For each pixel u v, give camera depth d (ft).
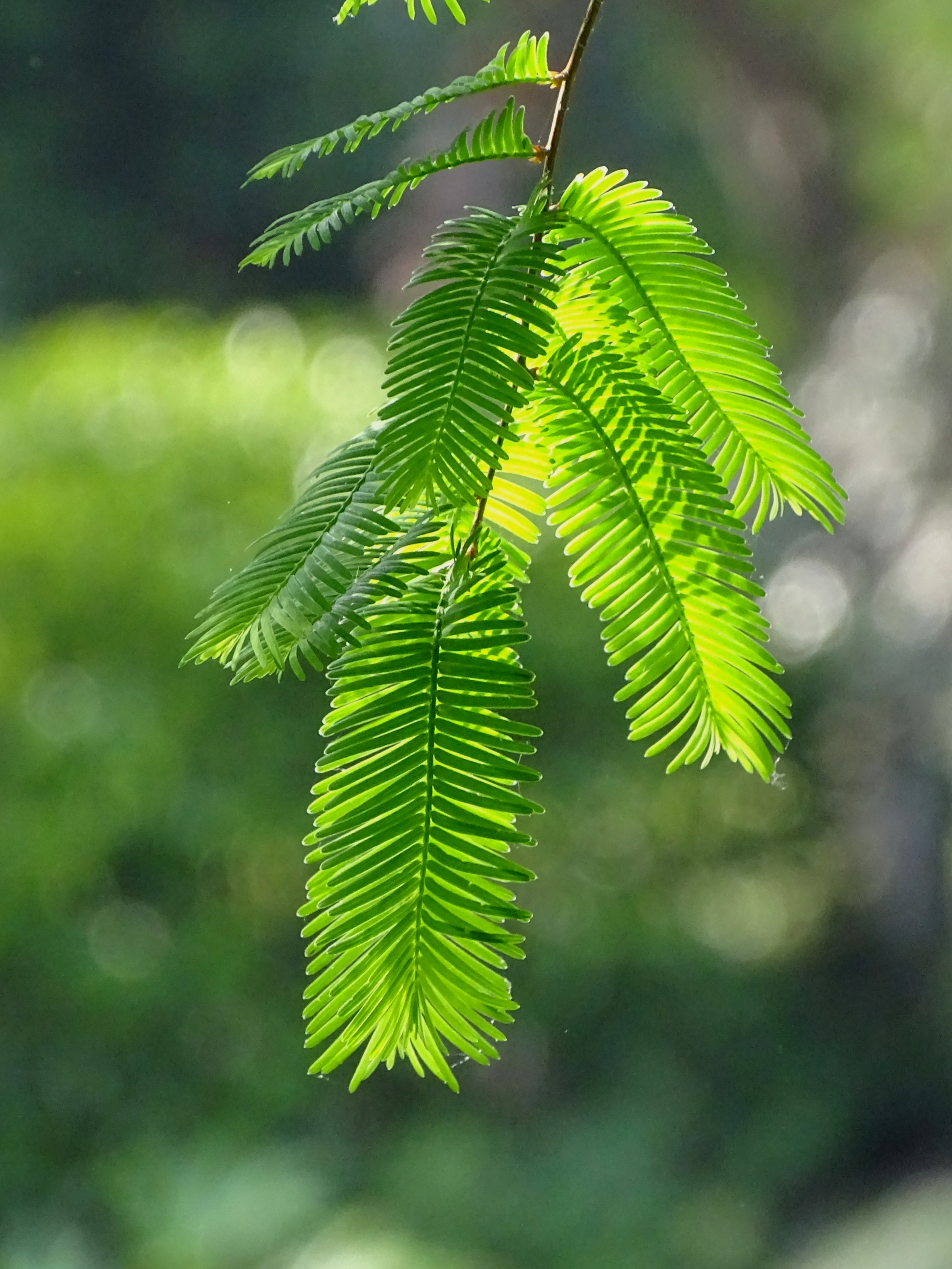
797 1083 13.23
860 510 14.23
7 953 10.32
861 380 15.16
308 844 2.74
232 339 13.85
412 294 15.51
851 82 16.40
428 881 2.74
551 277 2.79
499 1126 11.87
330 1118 11.39
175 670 10.67
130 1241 10.27
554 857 11.59
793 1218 12.64
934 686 13.24
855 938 13.76
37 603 10.66
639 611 2.81
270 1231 10.17
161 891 10.71
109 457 11.23
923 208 15.25
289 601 2.73
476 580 2.76
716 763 12.29
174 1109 10.78
